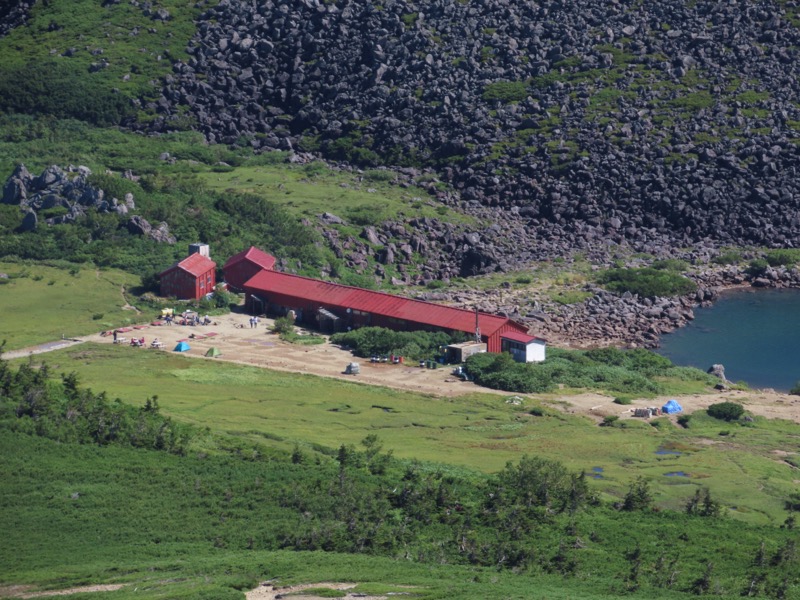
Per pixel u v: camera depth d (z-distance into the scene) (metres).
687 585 142.62
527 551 150.00
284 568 139.12
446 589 130.12
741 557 152.50
